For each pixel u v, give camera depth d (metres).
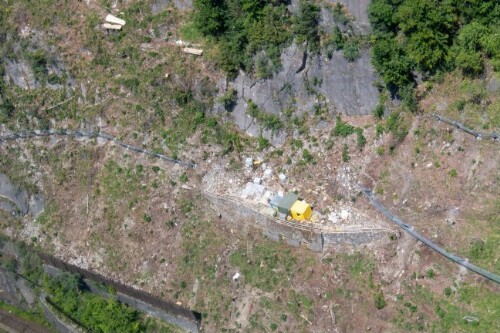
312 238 67.94
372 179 68.38
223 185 73.62
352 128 70.38
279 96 73.12
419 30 66.75
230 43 74.50
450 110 66.44
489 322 59.56
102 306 76.69
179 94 76.50
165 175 76.25
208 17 74.75
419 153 66.94
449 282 62.06
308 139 72.00
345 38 70.62
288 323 66.88
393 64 67.00
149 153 77.56
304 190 70.62
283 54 72.38
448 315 61.16
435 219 64.38
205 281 71.69
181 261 73.19
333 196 69.31
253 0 72.69
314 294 66.75
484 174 63.69
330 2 71.19
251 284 69.50
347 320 64.88
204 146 75.56
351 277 66.00
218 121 75.94
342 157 70.06
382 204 67.12
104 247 77.69
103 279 76.50
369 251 66.00
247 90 74.50
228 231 72.44
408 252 64.44
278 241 70.31
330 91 71.75
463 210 63.66
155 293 73.50
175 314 72.56
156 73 78.06
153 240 75.06
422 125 67.44
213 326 70.12
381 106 69.50
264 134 73.94
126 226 76.69
